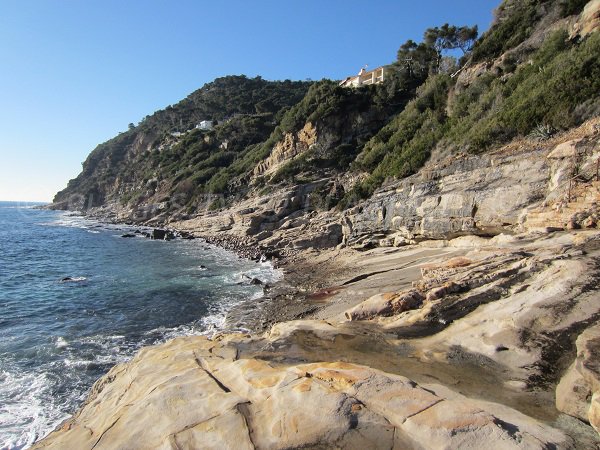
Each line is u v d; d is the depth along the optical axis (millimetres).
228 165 89750
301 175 55312
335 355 7746
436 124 38094
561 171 16109
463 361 7227
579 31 26438
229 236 51219
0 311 19656
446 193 22281
